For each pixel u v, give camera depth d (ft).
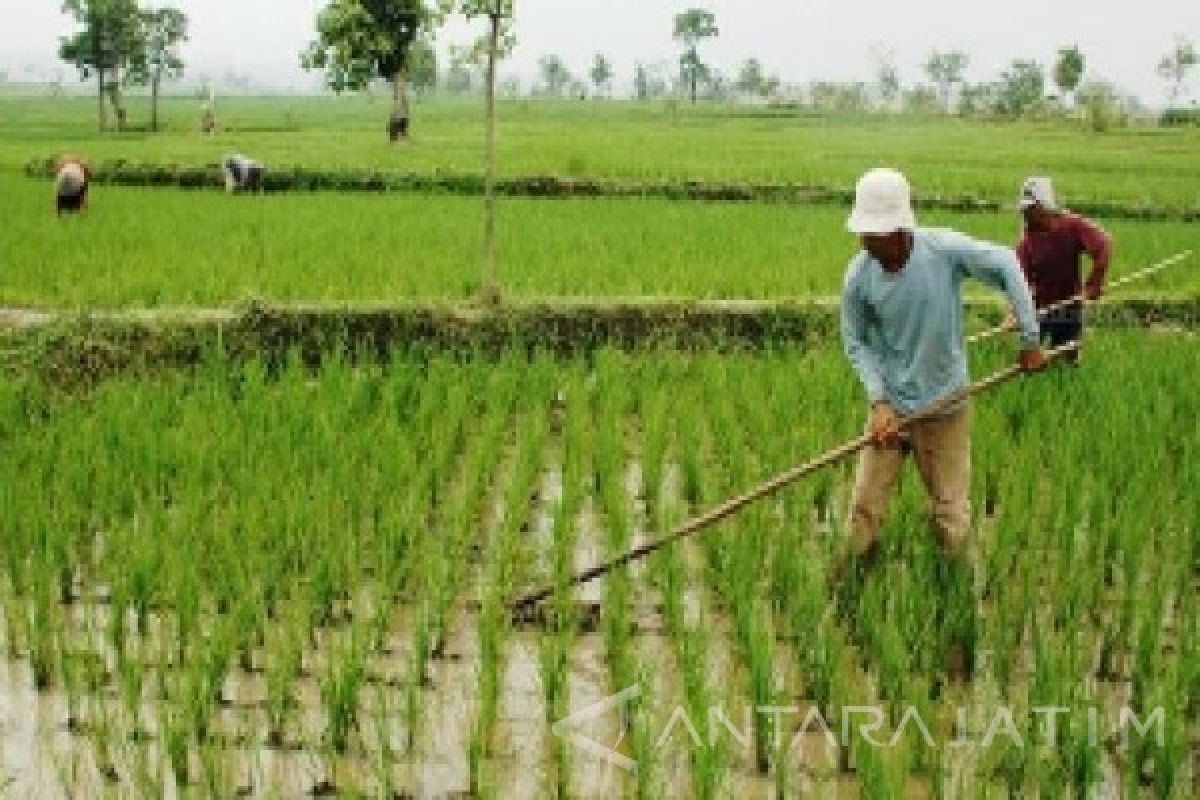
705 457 27.50
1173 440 26.84
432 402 28.09
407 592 19.71
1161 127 225.76
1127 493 21.85
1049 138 170.71
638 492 25.67
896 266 17.90
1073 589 18.39
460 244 50.52
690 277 43.29
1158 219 76.59
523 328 35.58
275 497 21.90
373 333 34.37
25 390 29.09
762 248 51.01
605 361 32.30
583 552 22.17
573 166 90.12
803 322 37.19
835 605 18.74
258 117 245.65
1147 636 16.53
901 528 21.26
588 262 45.88
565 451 26.45
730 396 29.96
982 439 25.52
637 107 313.12
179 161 89.71
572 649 18.38
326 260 45.24
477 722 15.60
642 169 89.76
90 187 79.51
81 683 17.03
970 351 33.50
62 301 37.63
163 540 19.71
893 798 13.24
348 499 21.90
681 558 19.74
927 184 86.12
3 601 19.04
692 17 400.47
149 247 48.08
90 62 198.70
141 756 14.34
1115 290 44.73
